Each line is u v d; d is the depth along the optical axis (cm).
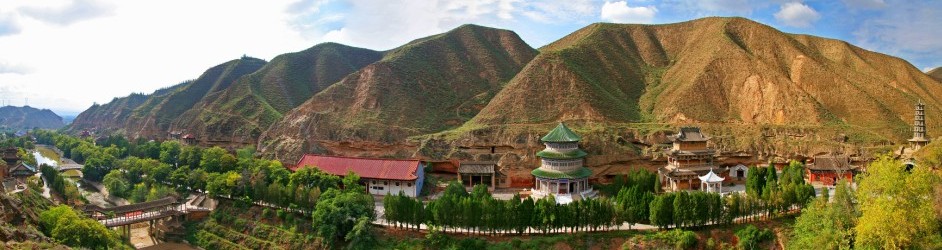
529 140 13438
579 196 11238
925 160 10700
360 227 9175
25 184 12044
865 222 7000
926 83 19912
